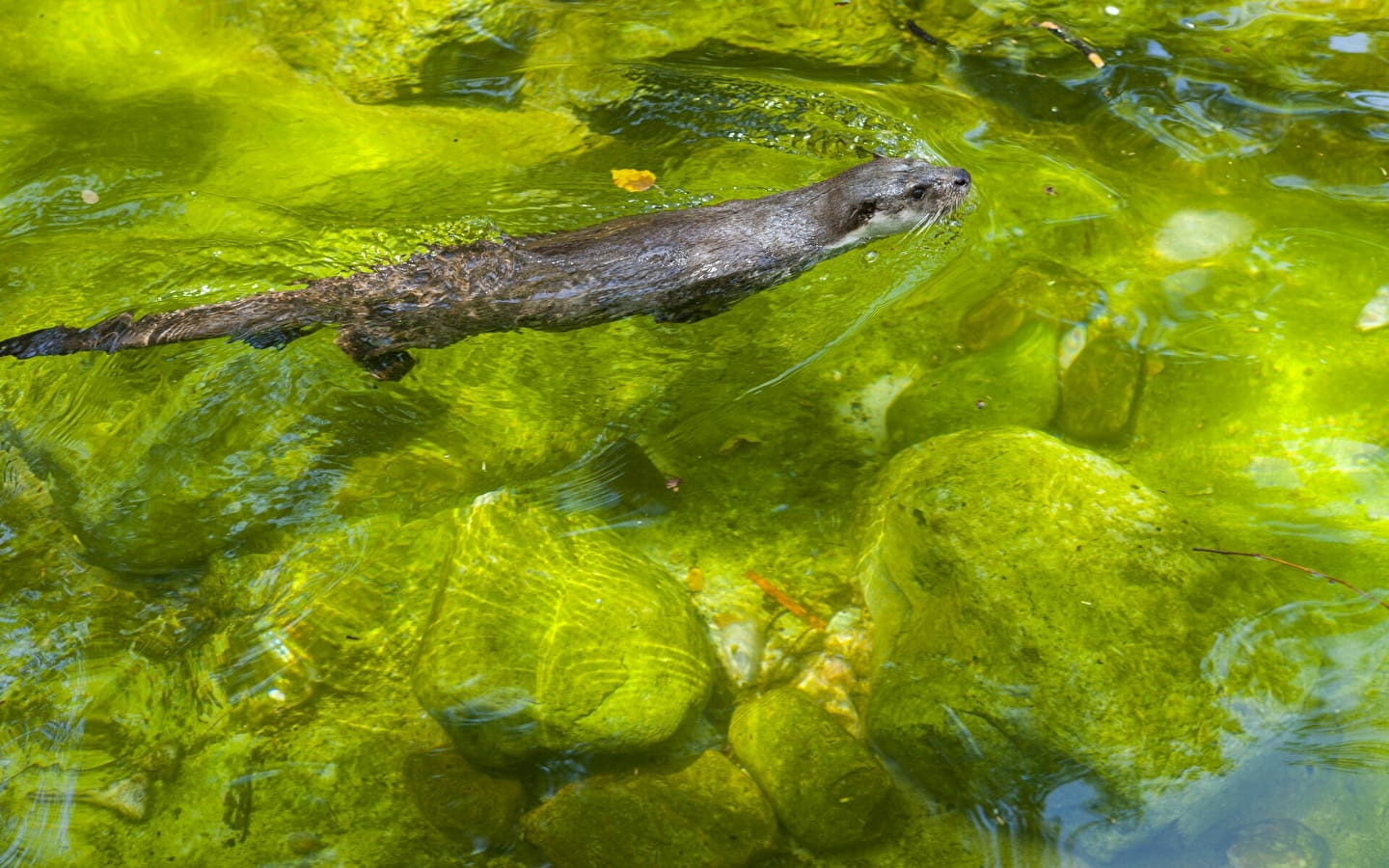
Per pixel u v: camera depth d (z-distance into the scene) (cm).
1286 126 235
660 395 207
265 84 242
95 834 178
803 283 219
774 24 254
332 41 250
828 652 189
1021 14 254
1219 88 240
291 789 181
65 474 198
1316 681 180
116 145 230
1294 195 227
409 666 188
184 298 209
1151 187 229
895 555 191
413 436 202
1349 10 252
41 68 242
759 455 203
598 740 182
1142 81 243
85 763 182
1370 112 235
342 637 189
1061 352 210
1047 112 240
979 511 189
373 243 216
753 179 228
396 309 206
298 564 193
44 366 204
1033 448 194
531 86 242
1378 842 173
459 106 239
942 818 178
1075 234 223
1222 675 180
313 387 204
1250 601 184
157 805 180
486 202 222
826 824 177
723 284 215
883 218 222
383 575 193
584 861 175
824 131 235
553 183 226
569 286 208
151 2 253
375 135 233
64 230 218
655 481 200
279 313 205
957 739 179
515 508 195
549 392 206
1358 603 186
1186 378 207
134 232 217
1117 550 186
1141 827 175
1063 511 188
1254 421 202
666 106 238
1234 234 222
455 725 182
